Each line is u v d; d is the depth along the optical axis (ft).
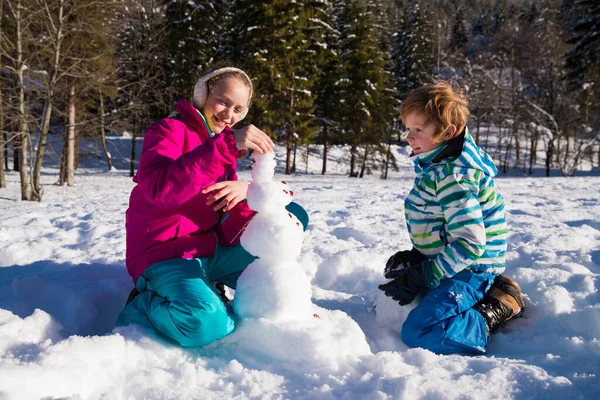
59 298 8.61
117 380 5.74
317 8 86.43
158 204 7.02
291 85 84.38
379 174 105.29
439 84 7.89
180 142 7.54
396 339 7.59
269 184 7.09
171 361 6.32
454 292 7.43
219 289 8.38
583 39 89.61
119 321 7.52
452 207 7.42
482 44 186.39
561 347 7.06
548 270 9.88
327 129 99.76
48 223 17.67
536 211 20.01
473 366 6.18
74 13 39.60
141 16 48.11
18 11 37.42
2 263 11.64
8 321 6.73
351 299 9.46
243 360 6.43
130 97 47.67
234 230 8.38
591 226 16.70
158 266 7.25
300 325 6.61
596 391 5.56
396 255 8.50
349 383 5.66
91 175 74.90
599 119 88.89
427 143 7.80
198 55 77.92
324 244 13.01
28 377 4.99
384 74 98.58
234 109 8.16
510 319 8.14
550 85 101.04
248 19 80.53
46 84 39.55
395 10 205.26
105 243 13.34
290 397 5.40
